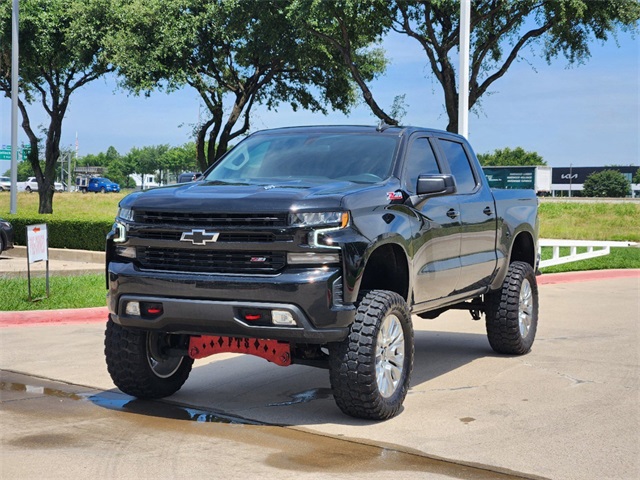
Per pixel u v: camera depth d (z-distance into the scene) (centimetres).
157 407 656
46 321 1115
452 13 3017
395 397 622
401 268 659
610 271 1883
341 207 584
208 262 590
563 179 15888
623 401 684
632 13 2812
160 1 3447
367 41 3553
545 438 570
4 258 2117
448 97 3158
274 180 675
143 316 613
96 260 2055
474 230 788
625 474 494
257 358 879
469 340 1008
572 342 985
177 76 3475
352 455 526
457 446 549
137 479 473
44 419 611
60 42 3688
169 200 609
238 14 3238
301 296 564
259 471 489
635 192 15412
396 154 696
